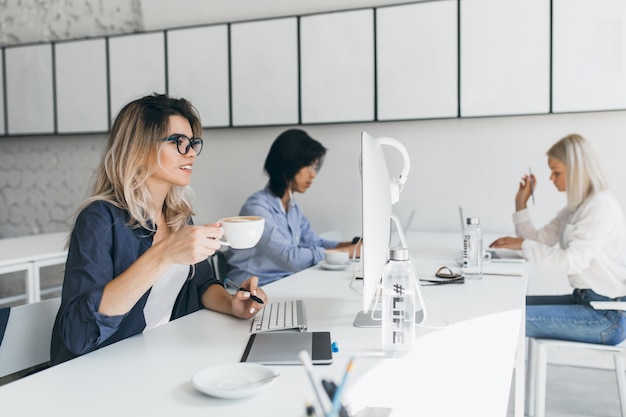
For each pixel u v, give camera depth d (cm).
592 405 262
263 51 355
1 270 247
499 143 322
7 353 134
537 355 208
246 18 367
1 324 133
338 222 358
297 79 348
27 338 140
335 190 357
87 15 410
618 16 288
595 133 304
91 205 138
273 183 257
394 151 343
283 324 132
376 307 152
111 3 402
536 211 318
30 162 428
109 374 103
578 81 296
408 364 106
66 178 419
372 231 109
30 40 427
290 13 356
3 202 437
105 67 392
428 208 338
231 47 362
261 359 108
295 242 269
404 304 111
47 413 86
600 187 229
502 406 87
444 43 318
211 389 90
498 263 220
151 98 145
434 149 335
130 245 139
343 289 180
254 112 360
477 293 168
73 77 401
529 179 315
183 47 373
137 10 396
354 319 141
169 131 141
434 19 319
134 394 94
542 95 303
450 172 333
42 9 422
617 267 222
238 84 362
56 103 407
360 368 105
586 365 317
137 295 116
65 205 421
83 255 129
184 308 162
